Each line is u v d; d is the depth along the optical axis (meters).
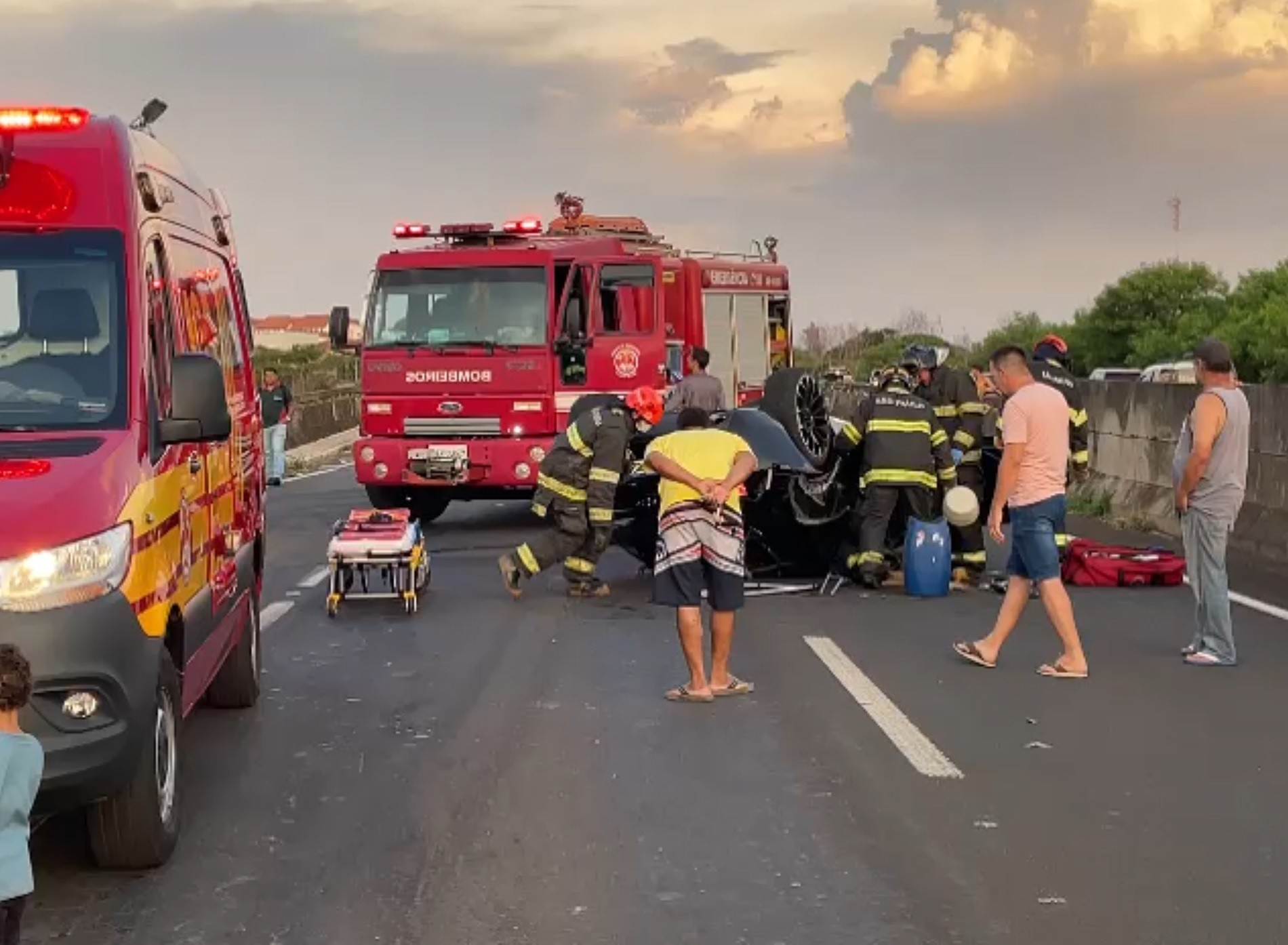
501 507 22.42
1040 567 9.97
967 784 7.41
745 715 8.95
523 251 18.33
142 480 5.98
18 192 6.57
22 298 6.45
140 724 5.78
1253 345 46.53
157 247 7.01
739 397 23.44
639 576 14.98
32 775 4.48
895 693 9.52
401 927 5.58
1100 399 21.78
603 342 18.47
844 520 14.23
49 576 5.52
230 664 9.05
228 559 8.18
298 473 30.94
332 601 12.67
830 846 6.47
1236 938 5.40
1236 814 6.90
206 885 6.07
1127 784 7.39
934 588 13.50
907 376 14.11
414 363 18.38
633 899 5.85
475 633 11.89
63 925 5.63
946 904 5.76
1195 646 10.54
